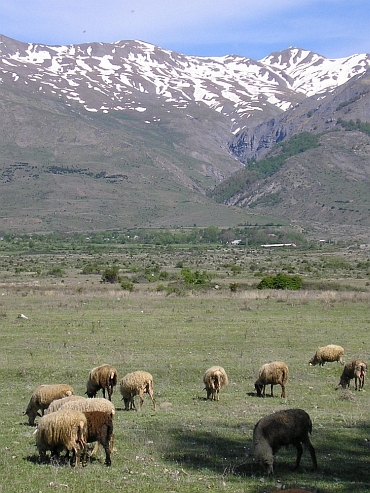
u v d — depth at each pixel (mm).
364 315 54250
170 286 80938
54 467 16703
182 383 30516
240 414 24109
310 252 195000
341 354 34688
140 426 21766
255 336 43094
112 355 36156
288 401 26750
